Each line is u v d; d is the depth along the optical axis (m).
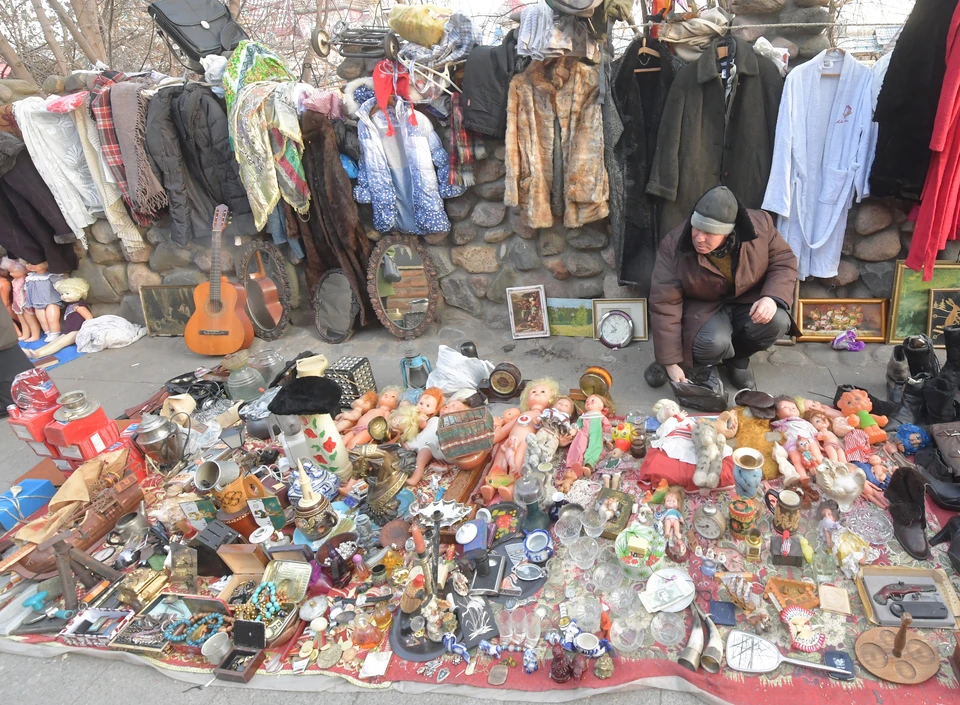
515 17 3.82
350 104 4.17
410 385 3.97
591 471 3.02
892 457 2.85
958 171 3.19
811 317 4.00
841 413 3.05
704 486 2.64
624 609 2.29
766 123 3.58
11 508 3.14
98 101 4.55
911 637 2.04
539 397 3.38
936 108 3.12
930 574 2.22
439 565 2.47
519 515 2.76
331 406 2.90
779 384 3.66
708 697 1.95
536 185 4.05
